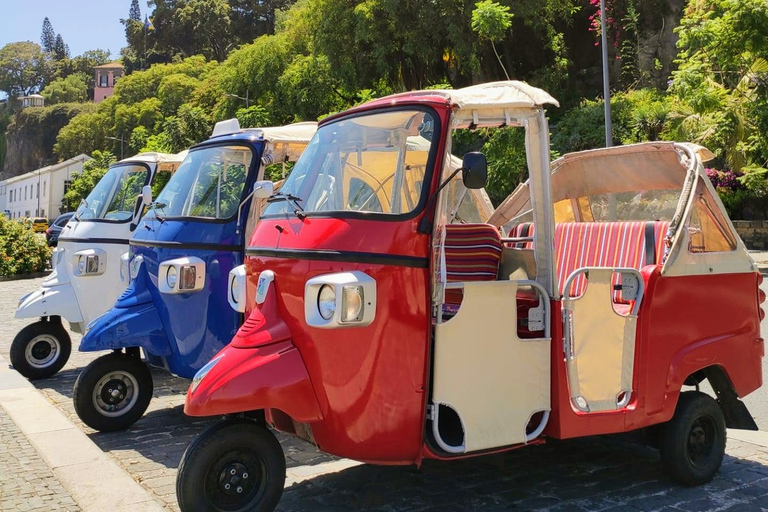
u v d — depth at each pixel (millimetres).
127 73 121312
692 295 5090
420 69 30844
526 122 4465
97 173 61656
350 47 30672
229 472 4051
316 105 34906
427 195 4105
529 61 31547
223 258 6344
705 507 4672
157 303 6422
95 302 8391
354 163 4480
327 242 4113
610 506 4668
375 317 4008
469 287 4148
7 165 145875
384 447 4074
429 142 4191
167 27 104188
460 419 4141
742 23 18172
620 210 6277
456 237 5070
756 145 19078
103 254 8445
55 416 6625
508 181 19031
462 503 4699
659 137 24500
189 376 6309
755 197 24328
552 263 4488
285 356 4090
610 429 4668
